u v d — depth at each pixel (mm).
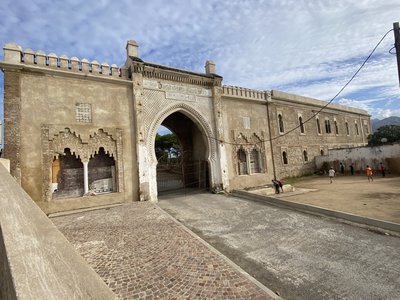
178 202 12438
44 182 9984
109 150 11695
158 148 38969
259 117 18469
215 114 15492
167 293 3986
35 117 10062
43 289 1571
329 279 4555
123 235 6902
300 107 24234
